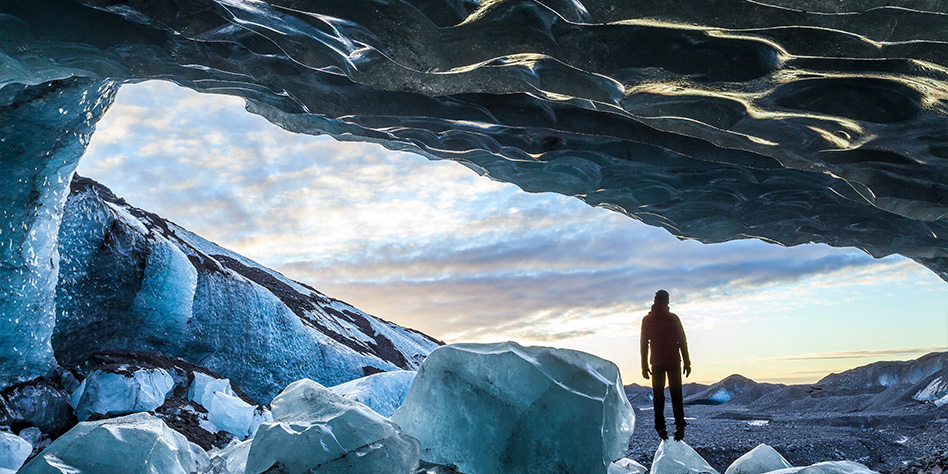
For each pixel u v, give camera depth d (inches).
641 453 542.9
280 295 816.9
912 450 560.7
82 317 401.1
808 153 176.1
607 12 126.7
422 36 138.8
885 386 1455.5
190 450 160.6
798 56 132.3
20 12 162.1
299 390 170.6
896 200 190.5
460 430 159.0
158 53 179.2
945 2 110.5
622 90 155.7
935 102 141.7
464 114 210.4
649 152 246.5
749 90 147.3
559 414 152.6
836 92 146.0
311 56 162.2
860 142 165.0
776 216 288.4
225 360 524.1
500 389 158.1
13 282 283.9
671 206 294.7
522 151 250.1
